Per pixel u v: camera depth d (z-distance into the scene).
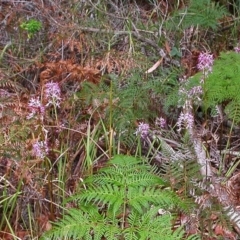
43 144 2.45
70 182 2.68
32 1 3.46
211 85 2.72
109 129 2.83
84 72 3.05
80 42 3.23
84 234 2.13
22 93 3.06
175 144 2.84
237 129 2.97
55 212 2.55
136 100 2.89
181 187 2.42
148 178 2.23
